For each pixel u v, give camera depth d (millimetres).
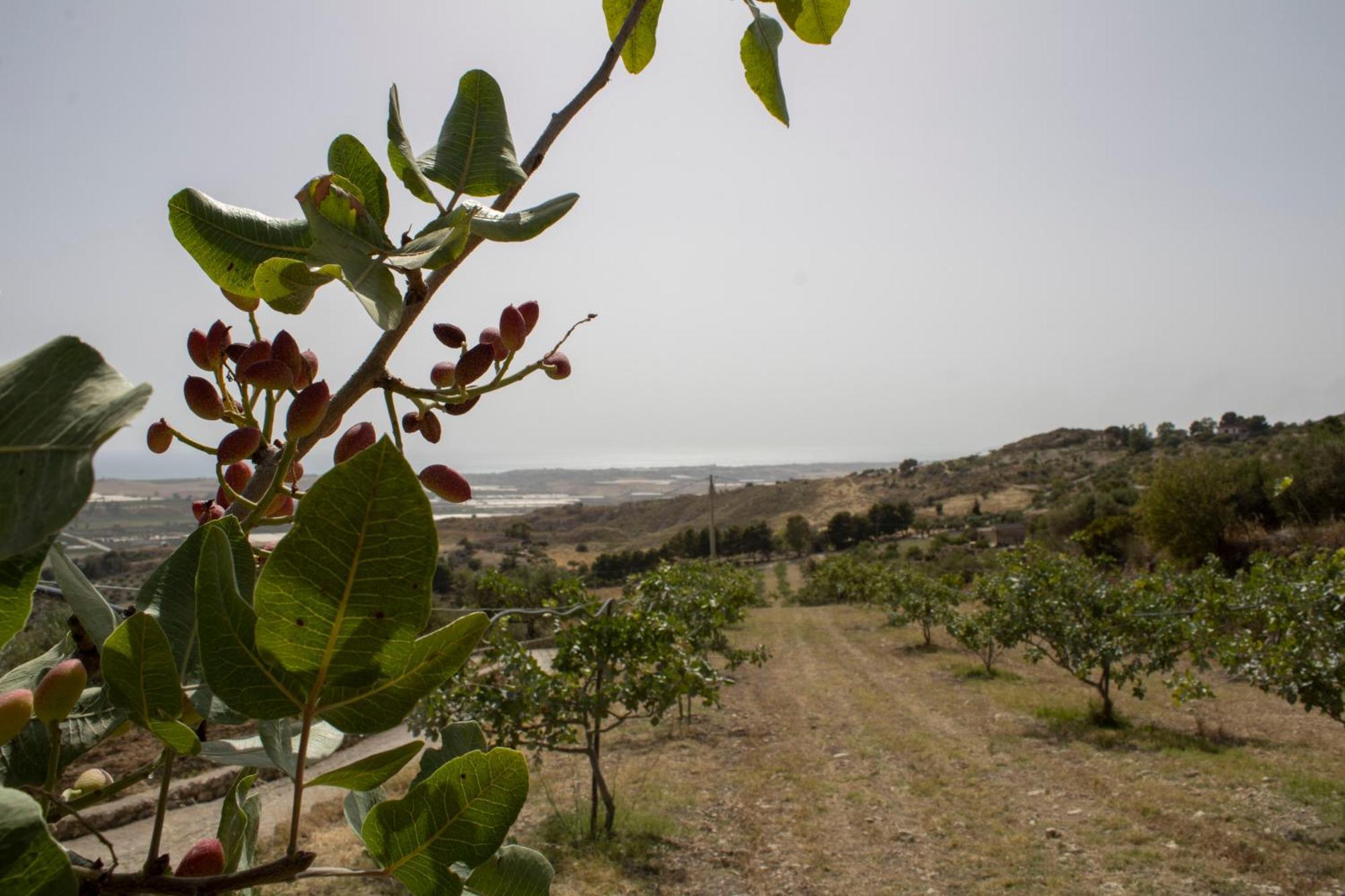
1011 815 8172
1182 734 10680
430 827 497
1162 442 83688
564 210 722
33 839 335
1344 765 8836
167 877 456
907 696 14297
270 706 420
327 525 392
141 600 536
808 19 1202
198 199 633
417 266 587
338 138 676
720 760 10664
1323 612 8188
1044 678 15805
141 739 9484
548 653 11391
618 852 7520
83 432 293
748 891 6797
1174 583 11812
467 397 738
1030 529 40562
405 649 421
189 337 712
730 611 15914
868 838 7836
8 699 485
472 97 785
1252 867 6562
